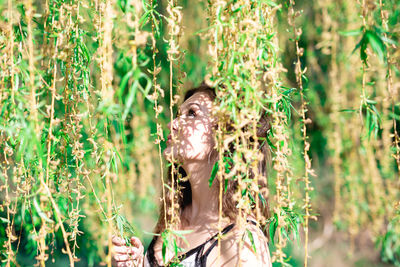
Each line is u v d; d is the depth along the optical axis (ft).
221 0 3.01
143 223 11.97
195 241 4.43
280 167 3.45
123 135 3.06
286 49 8.79
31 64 2.89
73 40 3.62
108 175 3.03
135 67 2.51
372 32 2.80
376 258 12.73
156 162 12.48
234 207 4.20
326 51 9.50
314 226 14.07
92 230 5.73
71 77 3.76
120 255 4.70
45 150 3.72
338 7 9.39
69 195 3.84
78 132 3.70
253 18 3.20
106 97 2.72
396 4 3.81
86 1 3.93
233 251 4.04
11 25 3.08
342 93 10.87
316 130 13.06
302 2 10.03
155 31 3.51
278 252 3.41
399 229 6.65
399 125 10.37
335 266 12.50
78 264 8.76
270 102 3.45
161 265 4.74
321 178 14.06
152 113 9.84
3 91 3.20
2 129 3.16
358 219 11.99
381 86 8.95
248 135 3.16
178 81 3.90
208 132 4.43
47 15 3.48
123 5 2.85
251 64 3.07
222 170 3.20
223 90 3.10
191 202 4.99
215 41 2.96
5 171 3.56
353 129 11.10
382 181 11.85
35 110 2.90
